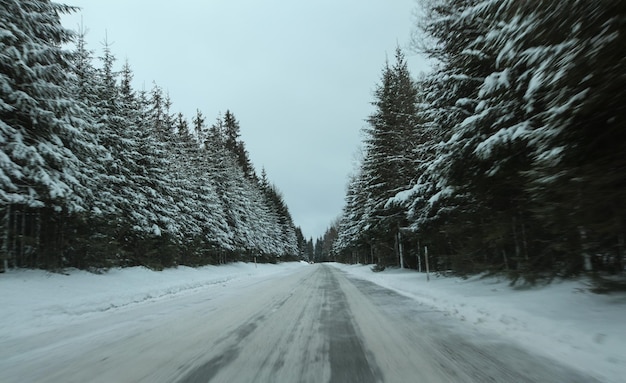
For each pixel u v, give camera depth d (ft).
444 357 18.40
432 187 56.65
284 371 16.66
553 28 21.98
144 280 64.90
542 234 36.91
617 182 22.09
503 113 35.09
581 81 21.02
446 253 62.03
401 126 83.66
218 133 153.28
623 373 15.03
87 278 52.95
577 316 23.45
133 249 76.95
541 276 35.94
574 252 29.53
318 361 18.15
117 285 55.11
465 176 40.83
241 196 169.07
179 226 97.30
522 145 32.81
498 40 29.66
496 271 44.24
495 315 27.43
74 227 53.83
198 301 43.91
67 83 51.03
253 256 186.50
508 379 15.06
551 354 18.31
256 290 56.80
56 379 16.05
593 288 27.96
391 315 31.48
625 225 22.91
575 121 22.43
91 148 54.08
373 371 16.47
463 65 42.83
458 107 44.39
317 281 75.10
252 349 20.66
